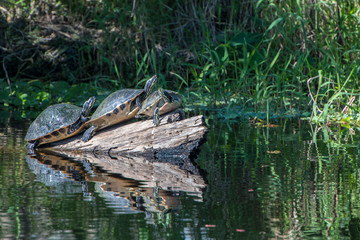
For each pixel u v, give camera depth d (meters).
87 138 15.74
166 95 15.01
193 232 8.27
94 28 32.91
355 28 24.00
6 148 15.80
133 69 30.56
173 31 31.64
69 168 13.09
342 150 14.99
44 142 15.84
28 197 10.19
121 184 11.31
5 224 8.59
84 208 9.45
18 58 31.06
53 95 28.16
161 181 11.61
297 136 17.55
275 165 13.19
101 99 26.30
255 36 26.39
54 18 33.28
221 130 19.00
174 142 15.12
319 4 24.33
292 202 9.85
